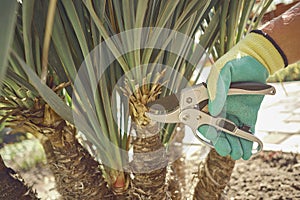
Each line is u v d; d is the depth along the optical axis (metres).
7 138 1.74
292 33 0.64
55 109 0.55
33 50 0.54
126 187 0.70
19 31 0.54
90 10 0.49
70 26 0.56
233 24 0.74
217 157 0.83
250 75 0.60
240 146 0.64
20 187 0.73
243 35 0.87
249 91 0.60
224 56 0.62
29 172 1.68
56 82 0.63
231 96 0.62
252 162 1.77
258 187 1.57
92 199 0.67
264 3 0.84
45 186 1.51
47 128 0.62
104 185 0.69
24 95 0.60
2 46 0.23
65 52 0.55
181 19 0.57
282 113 2.56
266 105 2.78
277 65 0.63
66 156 0.65
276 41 0.65
